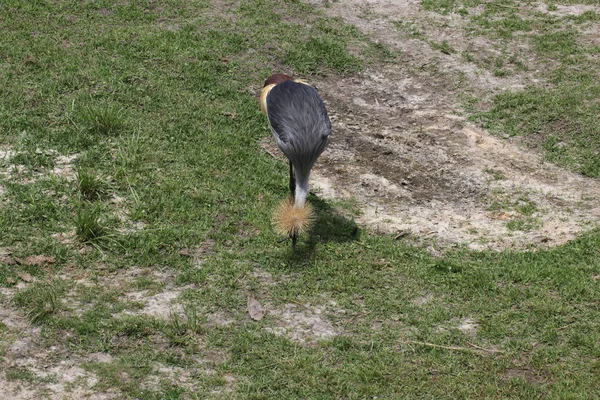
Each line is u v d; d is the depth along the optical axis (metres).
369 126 10.19
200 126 9.46
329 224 7.96
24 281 6.63
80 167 8.22
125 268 7.01
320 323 6.56
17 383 5.55
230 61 11.08
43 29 11.28
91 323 6.20
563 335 6.51
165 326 6.29
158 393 5.62
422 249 7.69
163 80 10.33
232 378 5.88
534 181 9.07
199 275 6.95
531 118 10.34
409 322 6.62
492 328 6.55
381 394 5.82
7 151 8.38
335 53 11.70
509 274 7.30
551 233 8.06
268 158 9.06
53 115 9.16
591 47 12.12
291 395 5.75
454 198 8.77
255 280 7.01
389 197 8.68
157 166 8.50
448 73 11.52
